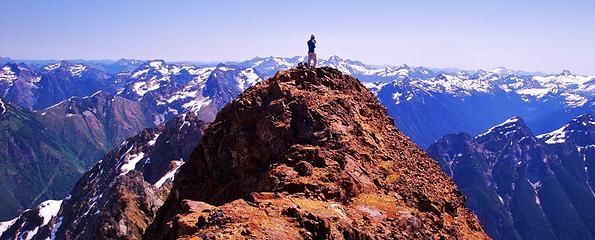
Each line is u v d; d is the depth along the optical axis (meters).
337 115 66.12
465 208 67.12
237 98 74.12
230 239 31.42
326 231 36.53
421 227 48.44
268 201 39.81
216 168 68.06
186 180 70.69
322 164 52.38
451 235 53.03
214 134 71.19
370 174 56.03
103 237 133.50
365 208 47.12
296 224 36.22
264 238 32.47
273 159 61.06
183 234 34.44
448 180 71.25
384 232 43.03
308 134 61.41
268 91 72.56
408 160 68.44
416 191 58.00
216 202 62.31
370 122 74.00
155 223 69.62
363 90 85.69
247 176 61.78
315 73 79.25
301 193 45.66
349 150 59.00
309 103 66.38
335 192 47.06
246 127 67.44
